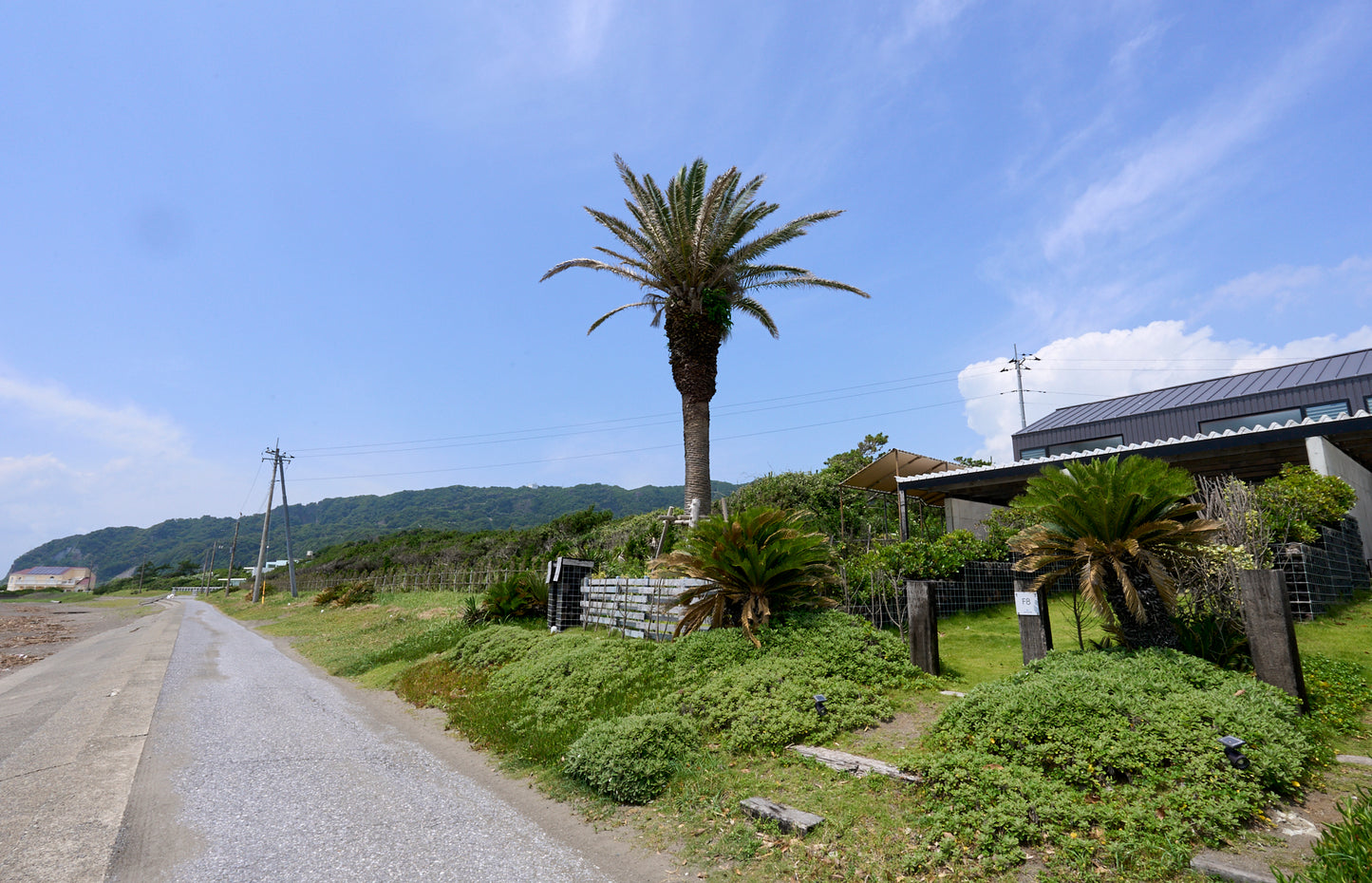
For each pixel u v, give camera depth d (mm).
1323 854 3314
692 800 5266
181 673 13648
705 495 15859
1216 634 6582
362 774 6559
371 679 12703
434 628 17797
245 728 8594
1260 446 11906
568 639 11695
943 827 4301
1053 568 7355
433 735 8250
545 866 4383
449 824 5172
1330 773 4621
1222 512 7730
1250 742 4504
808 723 6328
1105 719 5027
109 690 11742
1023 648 7281
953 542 12289
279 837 4922
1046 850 3988
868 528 17375
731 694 7098
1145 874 3613
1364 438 11680
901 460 16703
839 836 4391
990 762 4949
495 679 10414
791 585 9172
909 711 6734
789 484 24000
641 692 8141
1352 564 10633
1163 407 24625
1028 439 28172
